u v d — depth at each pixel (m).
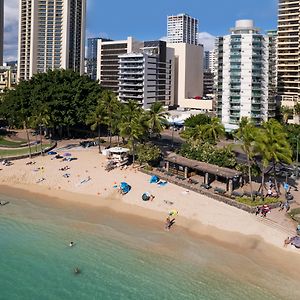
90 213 81.12
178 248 65.69
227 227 72.69
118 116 131.62
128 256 63.00
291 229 70.44
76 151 129.12
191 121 164.62
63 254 63.66
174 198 85.75
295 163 111.94
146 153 108.38
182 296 52.56
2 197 90.25
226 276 57.22
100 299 52.31
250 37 171.50
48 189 94.88
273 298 52.06
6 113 158.00
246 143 84.62
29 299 52.72
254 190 89.88
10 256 62.97
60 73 162.62
